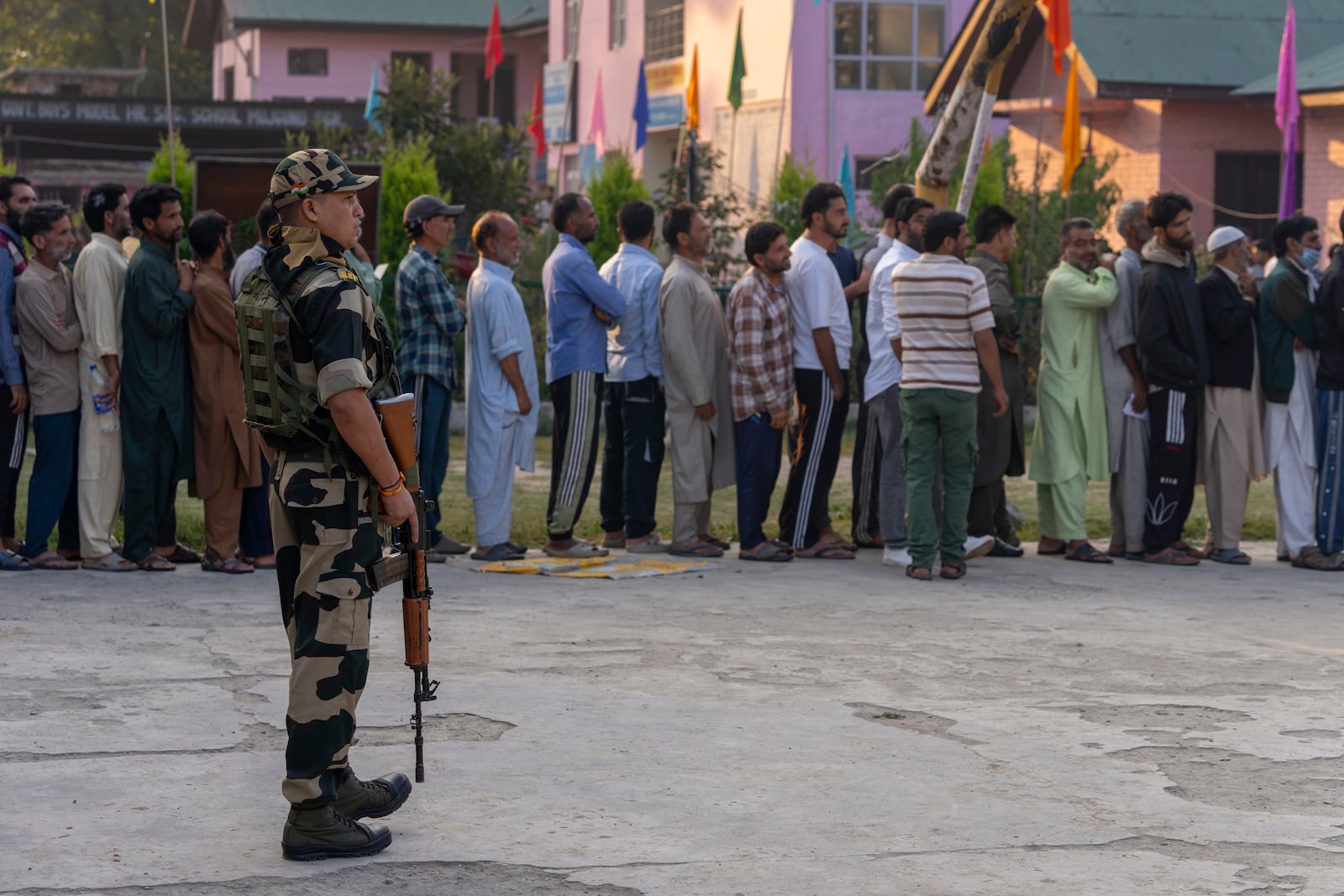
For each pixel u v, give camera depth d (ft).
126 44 189.26
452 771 16.30
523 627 24.06
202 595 26.03
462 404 55.83
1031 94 82.58
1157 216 30.99
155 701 18.93
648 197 70.85
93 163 116.57
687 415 31.14
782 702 19.51
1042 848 14.12
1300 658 22.72
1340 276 31.01
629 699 19.53
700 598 26.89
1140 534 31.94
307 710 13.55
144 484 28.09
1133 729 18.49
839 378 30.83
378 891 12.84
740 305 30.27
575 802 15.30
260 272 13.75
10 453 28.40
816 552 31.58
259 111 112.37
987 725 18.58
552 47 125.08
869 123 93.30
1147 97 74.95
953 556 29.22
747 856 13.79
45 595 25.64
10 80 163.22
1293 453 31.99
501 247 30.19
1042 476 32.32
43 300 27.55
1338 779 16.52
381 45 149.28
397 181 55.11
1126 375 31.89
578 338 30.25
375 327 13.84
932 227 28.37
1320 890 13.15
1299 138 75.72
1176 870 13.60
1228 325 31.14
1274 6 79.41
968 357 28.50
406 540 14.17
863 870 13.46
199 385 27.89
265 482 28.71
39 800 15.10
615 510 32.89
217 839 14.08
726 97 98.63
